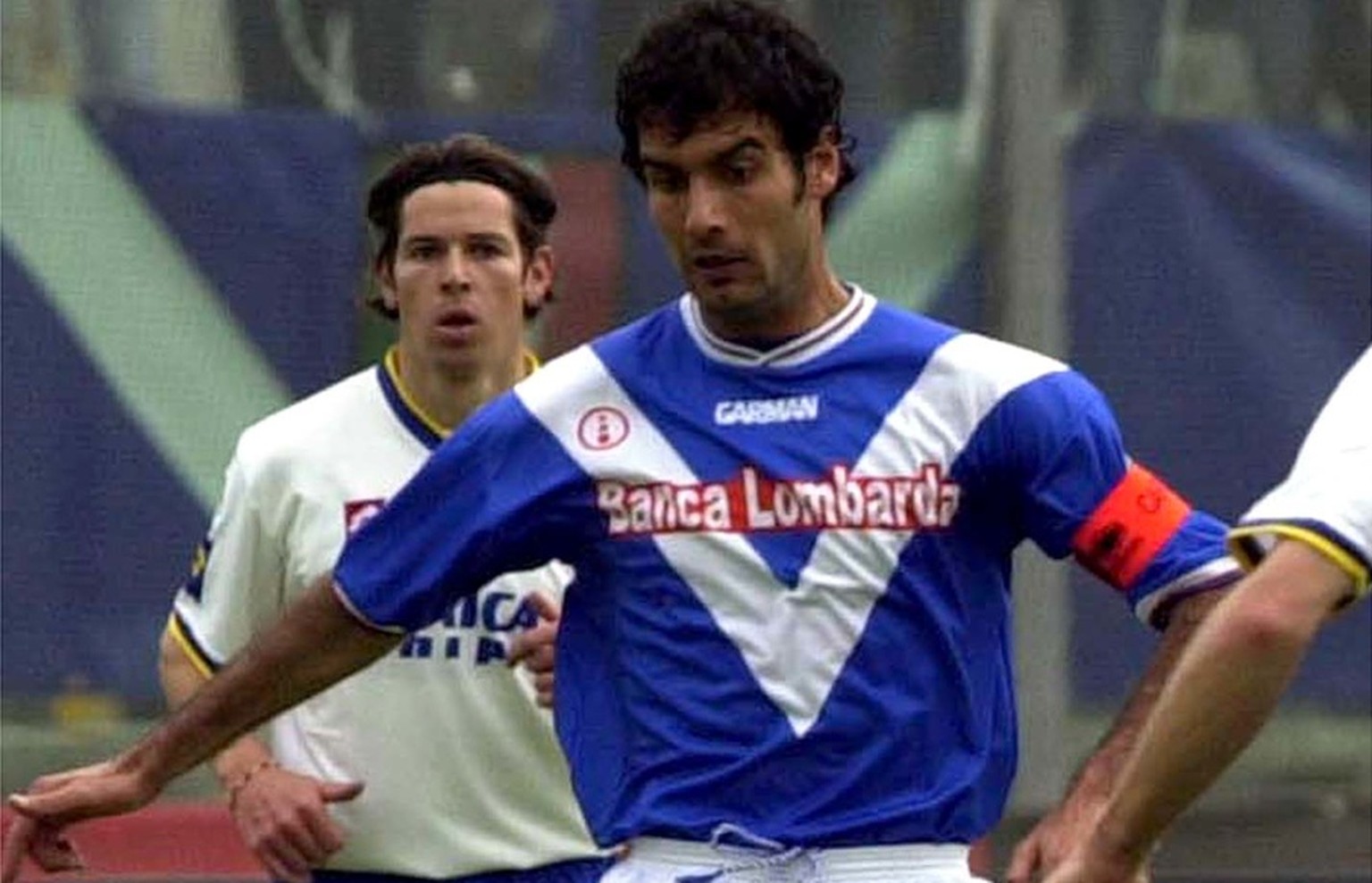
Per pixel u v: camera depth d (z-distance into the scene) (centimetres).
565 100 2841
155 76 2803
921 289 2861
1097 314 2897
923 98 2866
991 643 1700
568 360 1734
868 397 1689
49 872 1828
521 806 2262
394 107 2828
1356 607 2931
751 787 1670
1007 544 1709
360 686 2256
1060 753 2838
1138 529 1681
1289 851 2905
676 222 1675
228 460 2812
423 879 2264
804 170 1677
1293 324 2941
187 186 2806
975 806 1691
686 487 1692
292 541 2277
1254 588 1431
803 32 1675
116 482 2803
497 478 1725
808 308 1702
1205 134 2919
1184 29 2917
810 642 1672
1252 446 2934
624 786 1706
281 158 2816
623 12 2845
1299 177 2939
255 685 1786
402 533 1748
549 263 2334
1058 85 2883
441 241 2264
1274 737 2917
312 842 2192
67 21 2792
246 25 2814
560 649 1736
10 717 2788
